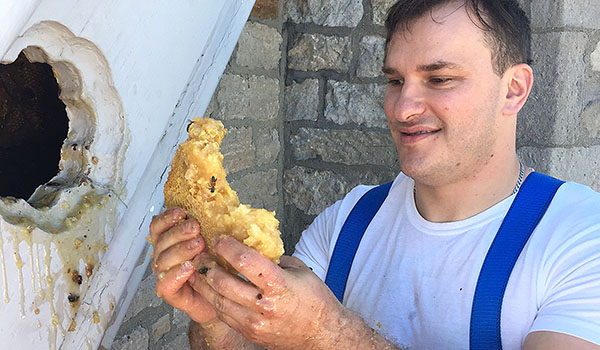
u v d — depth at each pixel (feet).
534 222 3.89
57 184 3.41
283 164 9.22
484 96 3.87
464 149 3.93
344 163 8.89
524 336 3.71
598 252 3.57
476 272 3.91
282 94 8.97
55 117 4.01
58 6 2.97
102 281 3.61
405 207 4.47
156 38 3.76
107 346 4.16
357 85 8.63
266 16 8.29
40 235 3.03
